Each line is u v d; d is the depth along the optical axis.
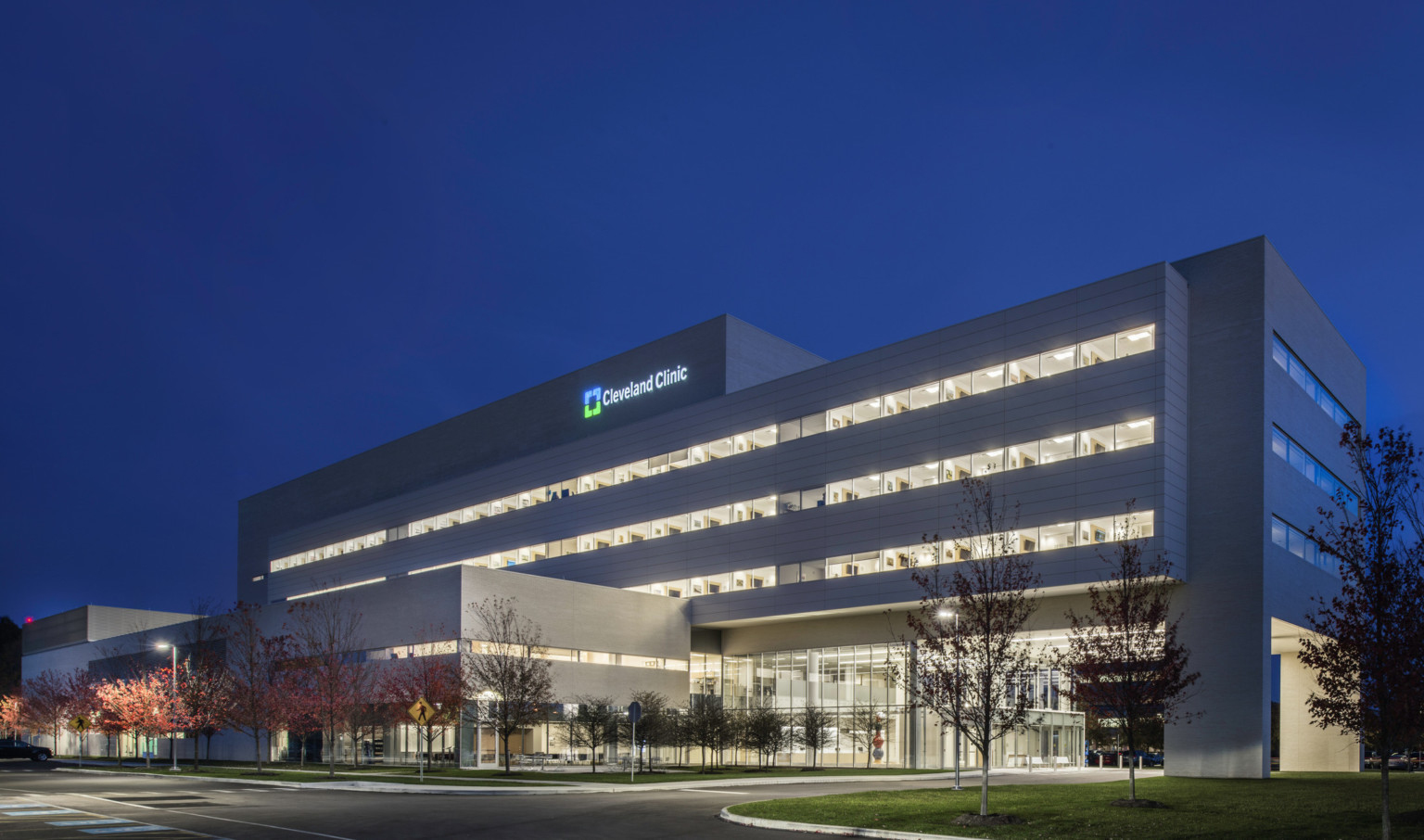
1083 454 46.28
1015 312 50.00
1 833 23.48
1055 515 46.66
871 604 53.31
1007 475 48.84
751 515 60.66
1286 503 45.56
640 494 67.94
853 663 56.69
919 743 53.22
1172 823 22.20
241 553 119.62
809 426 58.56
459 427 90.00
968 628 26.53
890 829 22.31
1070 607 47.09
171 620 105.56
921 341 53.81
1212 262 46.28
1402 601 19.52
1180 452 44.62
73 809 29.41
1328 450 51.84
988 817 23.56
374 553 91.19
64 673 96.69
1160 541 42.81
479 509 80.44
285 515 112.81
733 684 63.78
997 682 26.16
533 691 48.06
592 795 35.12
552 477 74.75
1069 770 59.62
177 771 52.31
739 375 66.69
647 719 51.12
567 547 72.38
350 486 103.00
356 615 60.78
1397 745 19.66
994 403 50.06
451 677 50.06
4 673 138.00
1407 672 19.08
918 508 52.22
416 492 87.31
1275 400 45.12
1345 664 20.28
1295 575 46.00
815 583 56.47
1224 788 32.12
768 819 24.47
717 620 61.34
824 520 56.69
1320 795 28.84
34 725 89.62
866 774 47.34
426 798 33.62
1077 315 47.62
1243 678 42.03
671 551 65.00
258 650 63.78
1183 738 43.19
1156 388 44.28
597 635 58.16
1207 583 43.75
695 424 65.19
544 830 23.75
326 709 51.56
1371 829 20.62
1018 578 29.80
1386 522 20.11
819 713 54.88
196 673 61.56
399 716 50.69
